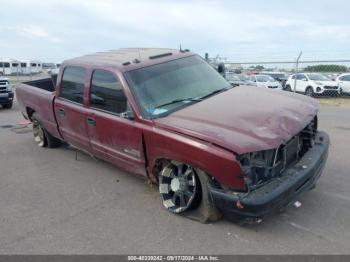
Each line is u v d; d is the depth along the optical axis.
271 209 3.47
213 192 3.66
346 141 7.39
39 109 6.95
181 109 4.41
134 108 4.48
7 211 4.59
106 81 4.99
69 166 6.30
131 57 5.34
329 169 5.56
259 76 24.38
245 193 3.51
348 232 3.73
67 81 5.96
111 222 4.18
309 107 4.59
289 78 24.56
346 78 22.34
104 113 5.02
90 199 4.86
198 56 5.82
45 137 7.46
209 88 5.07
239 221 3.69
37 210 4.58
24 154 7.17
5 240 3.86
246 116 3.97
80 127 5.62
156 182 4.62
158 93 4.66
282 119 3.97
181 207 4.17
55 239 3.85
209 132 3.70
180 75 5.05
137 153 4.54
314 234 3.71
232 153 3.46
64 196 5.00
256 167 3.57
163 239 3.76
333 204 4.37
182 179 4.13
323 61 18.33
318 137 4.73
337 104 16.81
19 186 5.45
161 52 5.62
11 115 13.09
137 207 4.54
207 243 3.64
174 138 3.92
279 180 3.69
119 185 5.31
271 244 3.57
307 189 3.99
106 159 5.39
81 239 3.83
